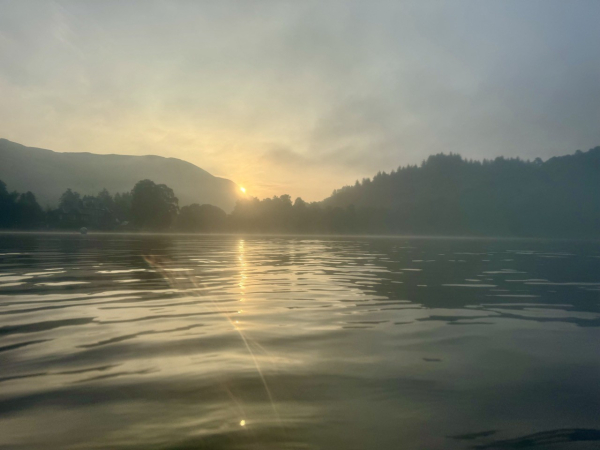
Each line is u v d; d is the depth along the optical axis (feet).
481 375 14.82
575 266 59.00
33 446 10.02
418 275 44.83
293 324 21.83
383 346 18.07
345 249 102.12
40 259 61.52
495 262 65.46
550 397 13.08
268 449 10.01
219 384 13.70
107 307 25.90
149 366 15.26
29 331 19.98
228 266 53.21
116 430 10.75
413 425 11.28
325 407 12.20
